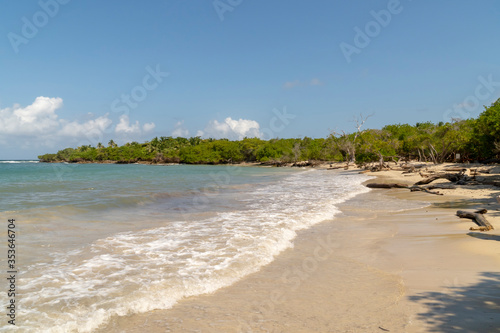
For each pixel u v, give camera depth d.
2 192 20.97
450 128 49.84
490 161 39.25
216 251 7.46
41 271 5.99
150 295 4.96
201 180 35.50
